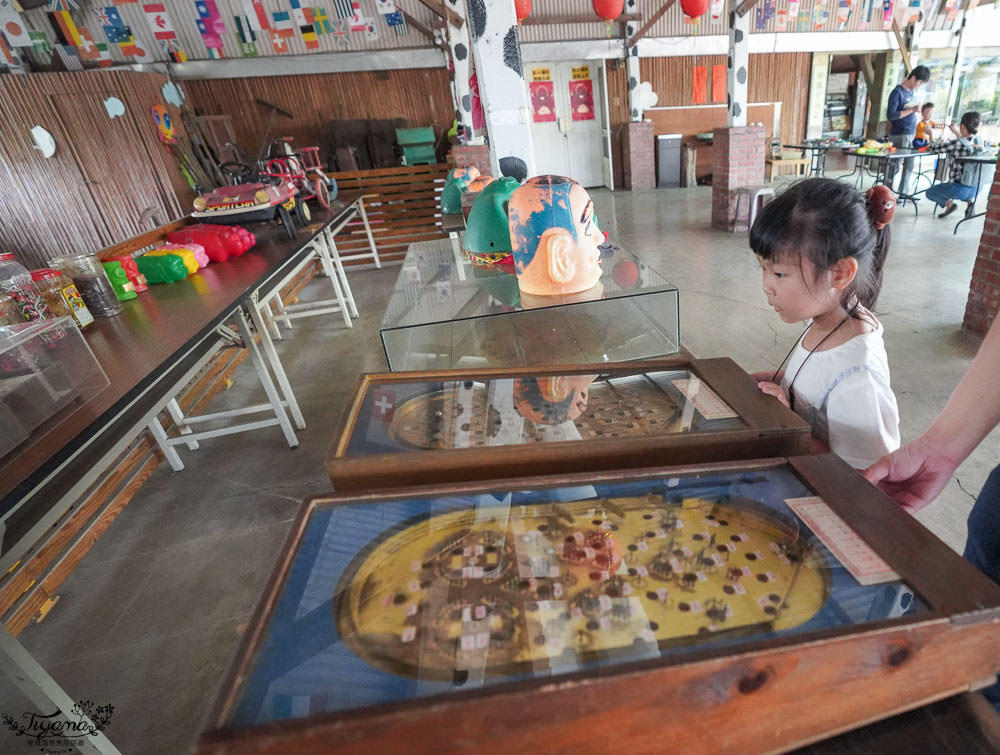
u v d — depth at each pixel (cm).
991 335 68
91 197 457
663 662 36
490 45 255
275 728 34
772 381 109
